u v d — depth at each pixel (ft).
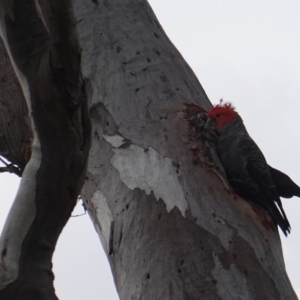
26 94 19.45
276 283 23.59
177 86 29.55
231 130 29.12
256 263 23.62
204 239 23.72
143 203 25.31
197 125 28.04
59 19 18.75
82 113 19.69
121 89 29.12
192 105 28.86
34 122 19.35
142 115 28.04
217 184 25.72
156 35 31.68
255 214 25.84
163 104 28.45
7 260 18.48
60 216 19.47
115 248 25.68
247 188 27.37
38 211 19.16
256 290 22.88
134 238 24.82
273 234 25.95
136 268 24.20
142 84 29.14
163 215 24.61
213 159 27.40
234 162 27.89
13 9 18.83
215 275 22.89
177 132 27.17
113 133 27.89
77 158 19.63
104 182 27.14
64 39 18.92
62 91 19.21
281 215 27.76
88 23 31.65
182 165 25.80
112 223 26.12
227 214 24.67
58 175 19.40
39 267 18.72
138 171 26.23
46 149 19.36
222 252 23.48
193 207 24.54
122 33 31.09
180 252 23.49
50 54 19.03
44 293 18.33
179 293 22.67
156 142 26.73
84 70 30.32
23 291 18.07
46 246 19.10
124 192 26.12
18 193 19.38
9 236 18.86
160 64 30.12
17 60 19.30
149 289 23.38
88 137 19.97
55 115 19.25
